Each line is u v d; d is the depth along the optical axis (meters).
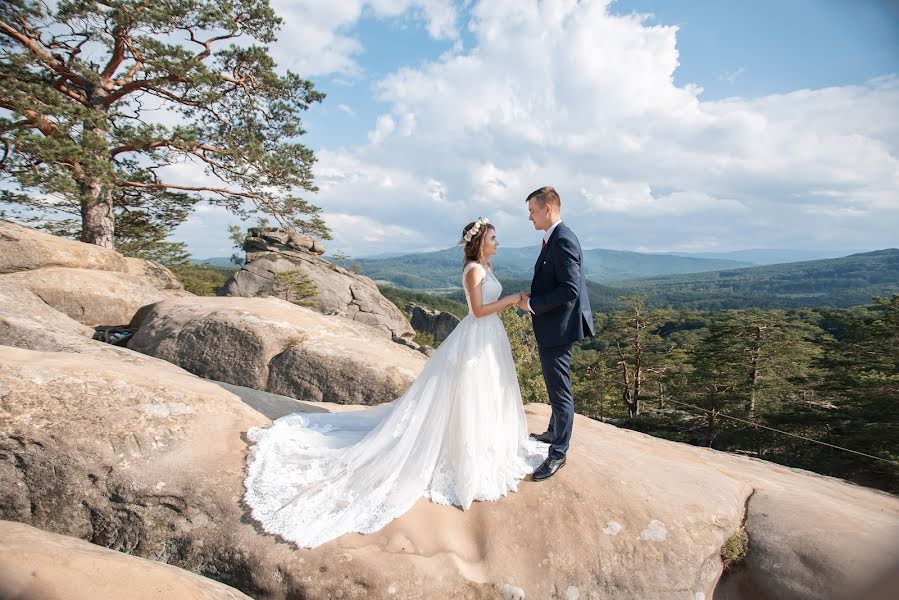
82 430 3.36
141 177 18.08
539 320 3.77
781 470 4.76
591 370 40.00
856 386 22.28
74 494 3.15
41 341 5.41
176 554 3.02
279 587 2.83
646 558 3.11
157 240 24.22
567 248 3.60
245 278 29.95
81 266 10.59
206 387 4.46
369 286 32.56
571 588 2.99
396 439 3.68
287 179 19.02
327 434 4.14
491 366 3.70
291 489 3.33
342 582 2.83
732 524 3.39
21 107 13.11
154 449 3.44
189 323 7.43
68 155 13.77
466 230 3.90
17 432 3.21
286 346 7.17
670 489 3.63
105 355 5.37
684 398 31.42
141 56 16.53
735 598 3.14
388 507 3.26
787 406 26.69
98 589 1.97
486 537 3.19
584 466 3.82
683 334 53.94
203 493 3.23
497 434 3.66
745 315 31.36
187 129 16.88
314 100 19.53
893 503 4.09
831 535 3.17
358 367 6.82
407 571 2.90
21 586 1.84
